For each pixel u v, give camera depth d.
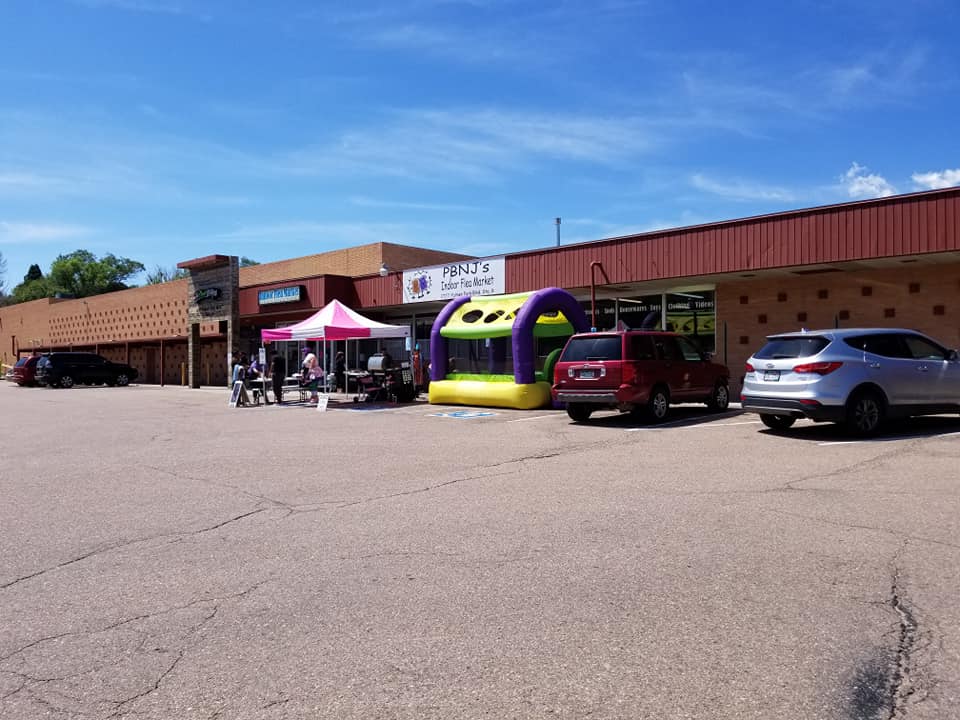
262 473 9.21
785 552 5.38
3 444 12.62
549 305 18.22
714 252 17.19
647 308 21.11
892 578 4.78
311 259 35.06
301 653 3.87
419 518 6.68
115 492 8.19
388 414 17.22
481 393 18.64
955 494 7.05
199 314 34.06
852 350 10.86
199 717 3.24
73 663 3.80
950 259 15.24
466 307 20.05
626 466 9.09
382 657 3.80
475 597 4.62
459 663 3.71
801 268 16.55
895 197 14.56
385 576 5.06
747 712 3.18
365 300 26.55
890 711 3.18
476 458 10.06
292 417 17.03
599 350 13.52
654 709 3.22
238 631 4.17
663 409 13.83
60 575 5.25
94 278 88.56
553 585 4.80
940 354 11.71
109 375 37.50
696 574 4.95
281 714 3.25
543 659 3.73
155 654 3.89
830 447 10.12
